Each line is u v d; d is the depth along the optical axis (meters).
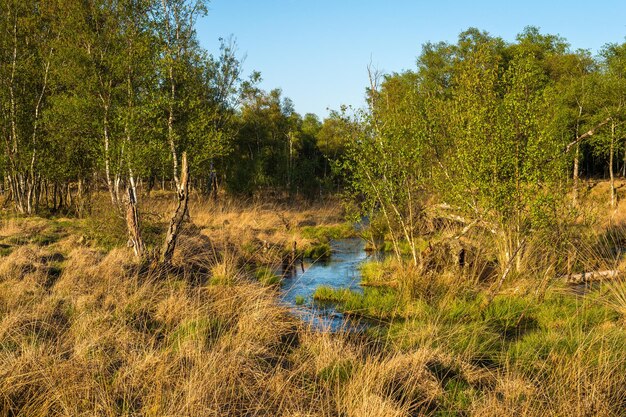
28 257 11.41
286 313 9.32
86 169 26.88
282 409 5.32
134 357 6.09
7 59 26.27
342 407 5.35
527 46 38.00
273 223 25.05
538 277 11.12
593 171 46.62
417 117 13.84
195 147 22.08
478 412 5.19
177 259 13.02
